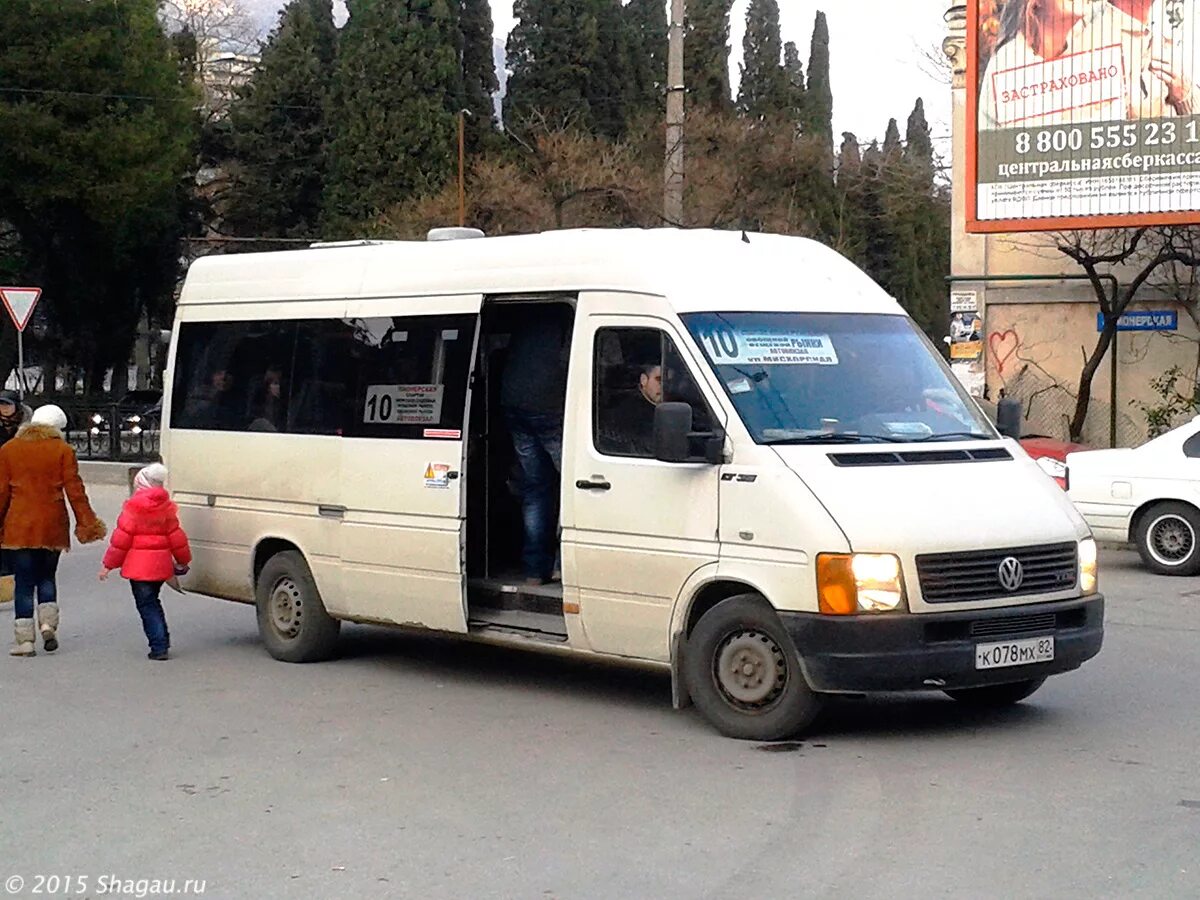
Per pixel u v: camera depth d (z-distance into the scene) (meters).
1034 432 23.16
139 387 56.03
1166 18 19.89
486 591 9.40
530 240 9.20
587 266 8.77
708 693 8.05
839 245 40.78
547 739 8.10
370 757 7.77
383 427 9.77
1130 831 6.22
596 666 10.33
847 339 8.61
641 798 6.87
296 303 10.56
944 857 5.90
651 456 8.28
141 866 6.04
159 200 40.47
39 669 10.37
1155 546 14.87
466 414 9.27
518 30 47.69
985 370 23.69
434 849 6.16
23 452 10.79
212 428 11.14
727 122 35.50
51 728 8.55
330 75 49.81
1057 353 23.20
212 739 8.24
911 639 7.39
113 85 36.22
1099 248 22.42
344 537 10.01
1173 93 19.91
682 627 8.14
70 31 35.41
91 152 35.59
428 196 39.22
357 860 6.04
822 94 59.00
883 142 45.56
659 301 8.35
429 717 8.72
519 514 9.75
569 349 8.96
